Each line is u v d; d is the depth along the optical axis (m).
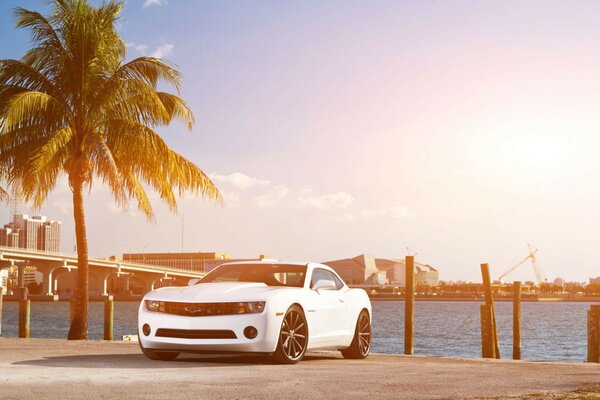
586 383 7.62
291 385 7.11
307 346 9.96
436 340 53.75
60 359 10.16
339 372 8.47
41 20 19.67
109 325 22.25
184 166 20.72
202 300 9.28
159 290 10.05
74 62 20.12
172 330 9.34
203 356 10.77
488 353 20.52
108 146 20.52
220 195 21.28
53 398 6.13
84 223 20.75
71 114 20.17
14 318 84.19
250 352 9.20
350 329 11.28
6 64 19.62
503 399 6.17
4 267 138.62
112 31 20.41
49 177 20.89
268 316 9.22
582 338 58.50
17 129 19.78
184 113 20.53
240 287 9.66
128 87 19.98
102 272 166.50
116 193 20.05
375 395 6.51
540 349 46.94
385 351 42.94
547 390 6.99
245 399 6.16
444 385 7.31
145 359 10.19
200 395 6.34
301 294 9.98
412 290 21.23
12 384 7.02
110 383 7.12
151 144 19.91
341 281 11.53
